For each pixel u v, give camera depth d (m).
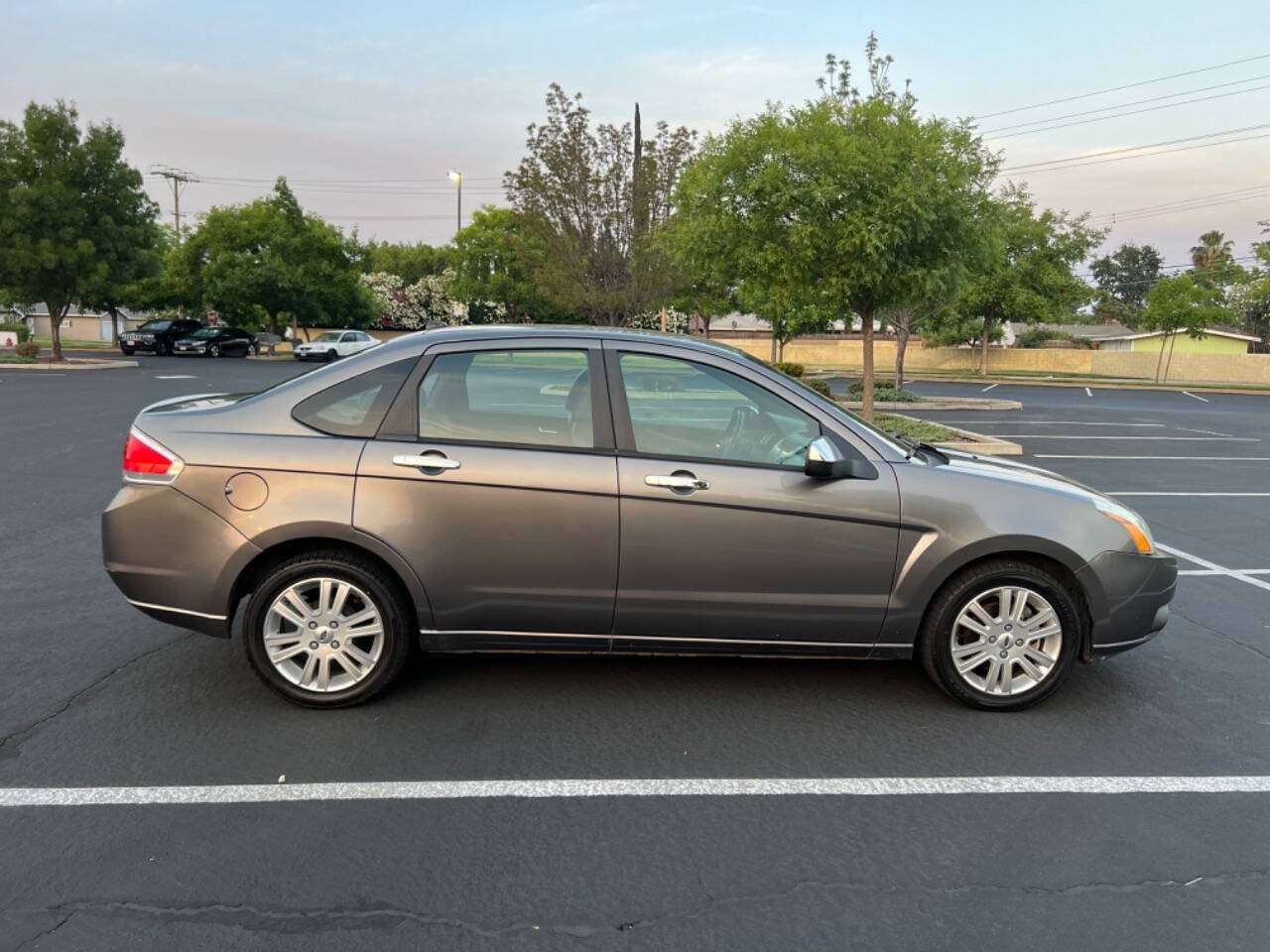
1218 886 3.03
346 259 45.88
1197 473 12.55
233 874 2.97
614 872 3.04
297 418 4.16
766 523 4.11
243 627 4.17
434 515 4.05
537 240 25.56
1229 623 5.89
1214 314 44.25
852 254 13.57
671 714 4.29
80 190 32.12
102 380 25.89
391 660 4.20
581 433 4.16
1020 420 20.69
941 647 4.30
